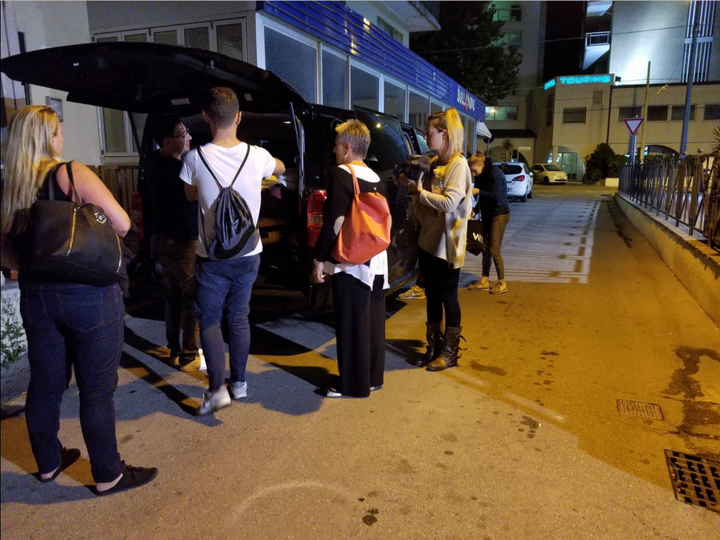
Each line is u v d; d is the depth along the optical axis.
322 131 4.17
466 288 6.62
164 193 3.61
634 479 2.70
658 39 38.47
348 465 2.80
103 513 2.44
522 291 6.45
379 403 3.51
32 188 2.25
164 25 7.18
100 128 7.99
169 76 3.43
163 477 2.70
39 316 2.32
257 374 3.96
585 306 5.79
